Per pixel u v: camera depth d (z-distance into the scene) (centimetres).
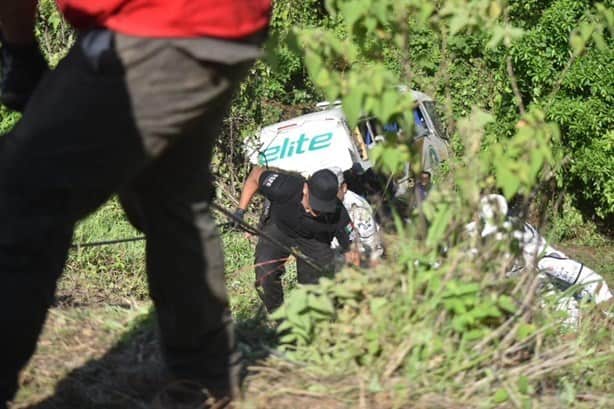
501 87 3316
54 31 2903
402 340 945
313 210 2009
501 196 1019
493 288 973
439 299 944
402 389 918
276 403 916
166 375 949
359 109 915
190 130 810
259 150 2947
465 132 1002
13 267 766
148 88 764
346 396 923
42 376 984
